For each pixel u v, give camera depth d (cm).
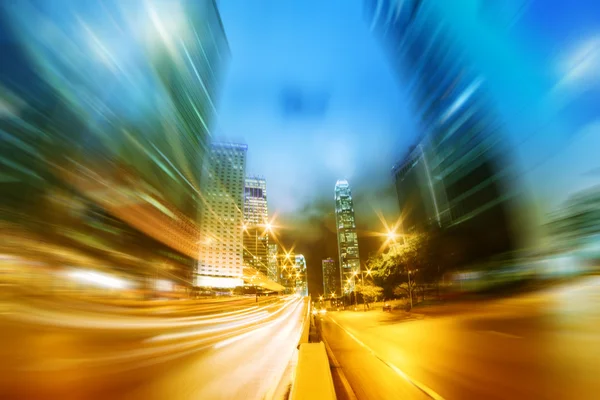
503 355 887
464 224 4609
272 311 5531
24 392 548
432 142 8056
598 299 1955
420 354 1007
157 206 5675
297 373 389
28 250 2130
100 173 3366
